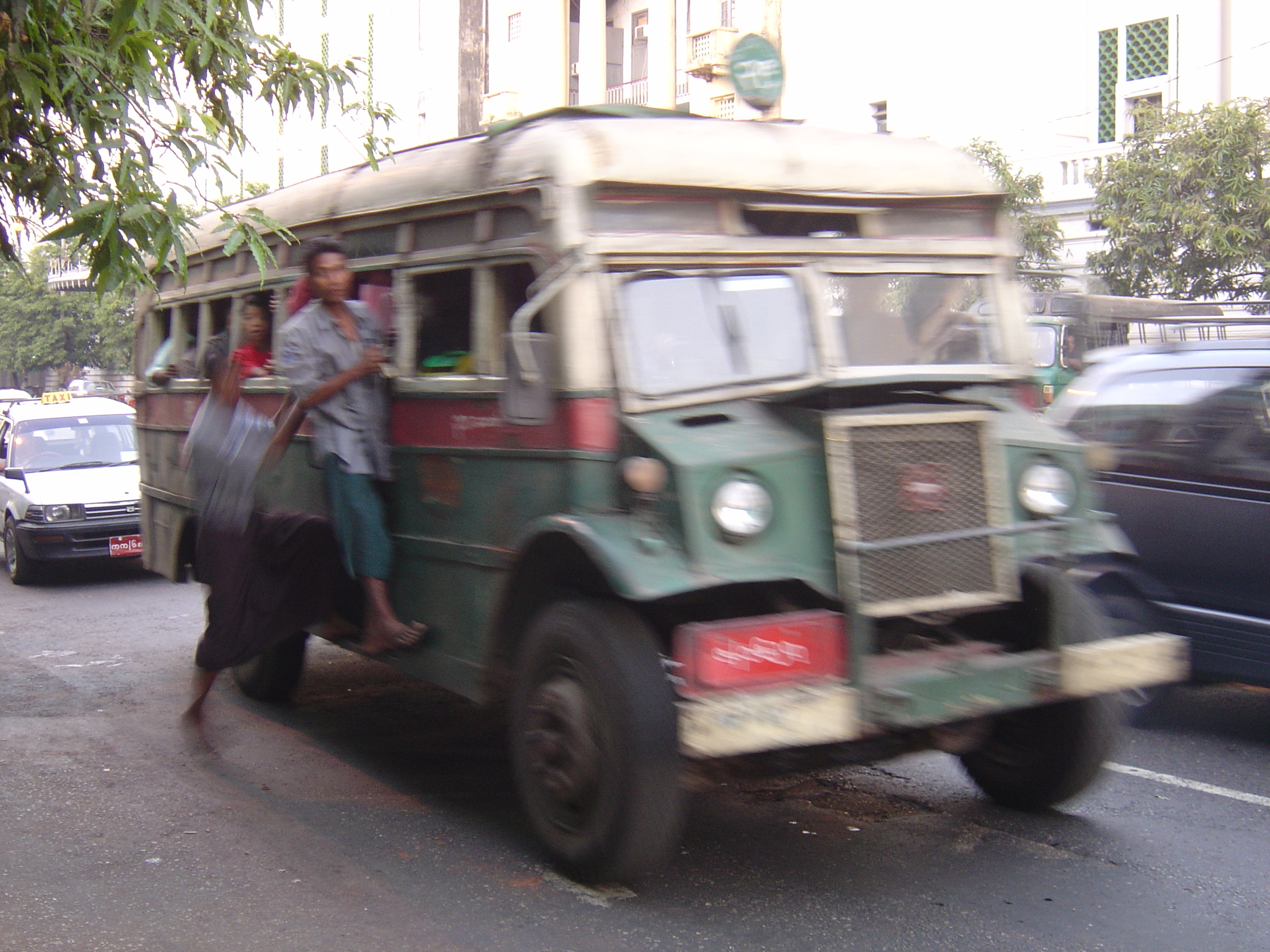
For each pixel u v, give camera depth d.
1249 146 17.75
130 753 6.56
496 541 5.01
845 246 5.11
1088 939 4.16
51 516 12.84
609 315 4.57
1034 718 5.23
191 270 8.23
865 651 4.36
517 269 4.96
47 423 14.62
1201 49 21.72
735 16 28.27
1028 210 21.28
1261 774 5.98
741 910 4.40
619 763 4.24
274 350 6.79
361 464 5.63
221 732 6.94
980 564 4.62
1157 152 18.45
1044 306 17.66
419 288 5.60
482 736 6.83
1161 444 6.78
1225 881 4.65
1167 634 6.58
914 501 4.50
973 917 4.33
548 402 4.62
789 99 27.94
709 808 5.51
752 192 4.92
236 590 6.28
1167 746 6.46
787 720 4.17
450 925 4.31
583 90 31.00
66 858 5.02
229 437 6.32
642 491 4.30
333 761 6.37
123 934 4.28
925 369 5.13
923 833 5.18
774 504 4.34
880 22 26.16
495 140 5.20
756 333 4.81
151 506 8.80
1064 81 23.48
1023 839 5.09
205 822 5.43
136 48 4.91
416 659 5.60
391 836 5.22
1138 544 6.68
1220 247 17.41
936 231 5.42
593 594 4.73
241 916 4.42
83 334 47.47
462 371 5.29
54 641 9.95
